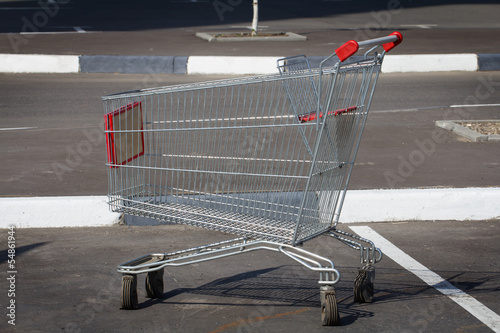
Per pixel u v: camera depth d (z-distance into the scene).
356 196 5.92
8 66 13.65
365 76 3.98
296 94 4.40
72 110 10.32
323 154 3.89
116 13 25.56
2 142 8.43
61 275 4.64
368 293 4.12
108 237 5.48
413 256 5.04
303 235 3.95
